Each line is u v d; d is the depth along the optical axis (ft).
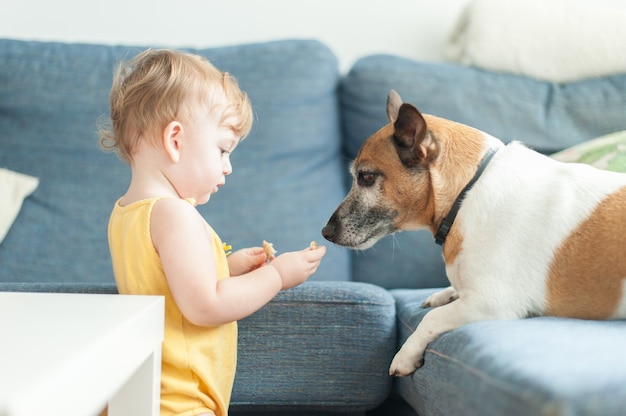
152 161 4.24
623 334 3.66
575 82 7.75
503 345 3.40
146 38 8.66
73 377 2.23
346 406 4.77
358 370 4.74
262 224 7.13
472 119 7.33
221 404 3.99
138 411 3.31
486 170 4.93
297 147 7.41
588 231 4.54
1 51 7.52
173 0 8.64
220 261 4.33
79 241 6.89
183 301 3.74
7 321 2.85
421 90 7.45
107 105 7.32
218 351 4.10
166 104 4.18
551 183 4.82
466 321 4.46
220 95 4.37
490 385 3.05
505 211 4.70
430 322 4.46
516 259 4.58
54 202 7.03
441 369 3.84
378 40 8.74
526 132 7.32
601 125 7.33
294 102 7.47
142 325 3.05
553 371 2.86
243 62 7.57
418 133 4.96
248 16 8.71
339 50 8.76
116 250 4.14
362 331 4.75
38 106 7.30
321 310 4.74
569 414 2.57
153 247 3.90
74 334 2.64
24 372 2.15
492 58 7.84
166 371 3.85
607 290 4.49
